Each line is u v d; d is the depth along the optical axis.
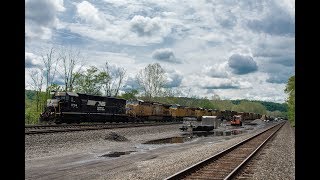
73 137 27.92
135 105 58.09
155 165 17.03
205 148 26.66
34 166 16.92
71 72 67.12
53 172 15.18
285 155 21.83
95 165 17.64
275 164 17.52
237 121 82.81
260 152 23.12
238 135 48.25
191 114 80.06
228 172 14.30
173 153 24.02
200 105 143.25
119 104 52.38
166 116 69.25
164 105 68.69
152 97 103.06
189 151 24.44
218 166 16.05
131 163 18.55
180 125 60.25
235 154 21.53
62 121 40.38
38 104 61.81
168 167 16.00
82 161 19.31
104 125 43.38
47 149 22.92
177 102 120.56
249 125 95.56
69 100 41.03
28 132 25.30
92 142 28.73
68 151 23.42
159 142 34.34
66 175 14.42
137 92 98.56
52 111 40.00
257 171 15.00
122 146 28.73
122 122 54.22
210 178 12.80
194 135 46.38
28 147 22.30
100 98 47.34
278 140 35.53
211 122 60.91
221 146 28.33
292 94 57.44
